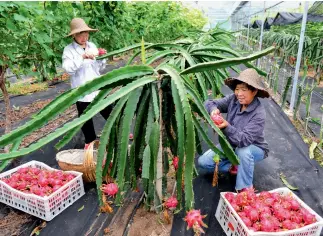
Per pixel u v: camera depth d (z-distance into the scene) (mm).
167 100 1482
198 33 3176
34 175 1873
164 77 1375
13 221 1733
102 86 1111
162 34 7277
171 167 2252
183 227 1657
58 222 1722
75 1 2818
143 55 1354
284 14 7301
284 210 1495
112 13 3502
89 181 2061
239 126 1851
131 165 1418
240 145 1771
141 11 5531
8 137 958
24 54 2555
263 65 6410
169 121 1541
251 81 1661
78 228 1683
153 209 1719
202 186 2084
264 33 9414
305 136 3080
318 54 5031
